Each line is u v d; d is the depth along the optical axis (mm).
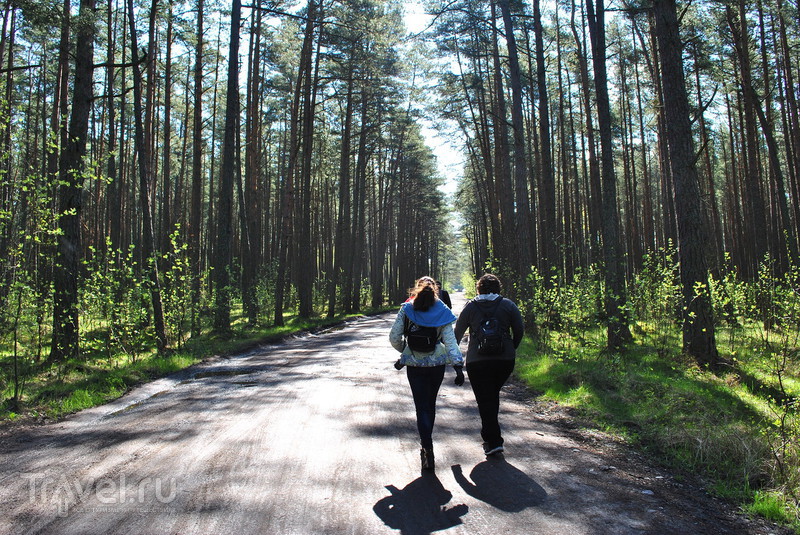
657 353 10852
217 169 46781
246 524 3322
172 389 8445
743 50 18547
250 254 22484
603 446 5445
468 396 7762
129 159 33344
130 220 31078
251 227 25219
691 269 9789
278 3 22781
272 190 48219
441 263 105750
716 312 13102
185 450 4930
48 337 12609
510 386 9016
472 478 4281
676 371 9117
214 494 3818
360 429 5719
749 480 4418
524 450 5141
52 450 5027
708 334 9688
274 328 20078
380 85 28609
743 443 4883
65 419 6543
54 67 24953
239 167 22281
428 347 4699
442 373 4793
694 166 9914
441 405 7094
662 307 13047
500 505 3730
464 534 3250
